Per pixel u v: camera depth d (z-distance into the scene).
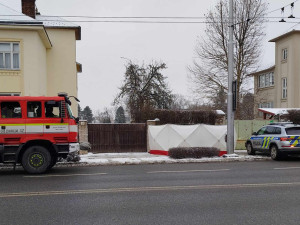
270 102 40.66
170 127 18.22
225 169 12.80
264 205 7.01
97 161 15.24
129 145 19.80
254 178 10.50
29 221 5.94
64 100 12.22
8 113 11.79
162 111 24.36
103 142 19.47
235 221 5.90
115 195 7.98
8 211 6.61
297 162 15.45
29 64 20.50
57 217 6.18
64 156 12.30
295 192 8.31
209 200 7.46
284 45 37.16
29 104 11.92
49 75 25.89
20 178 10.81
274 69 39.47
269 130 17.34
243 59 32.28
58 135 12.06
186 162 15.54
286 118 23.64
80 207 6.88
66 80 26.08
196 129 18.42
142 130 19.97
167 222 5.84
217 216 6.21
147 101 34.44
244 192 8.30
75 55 26.27
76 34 27.78
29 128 11.83
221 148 18.77
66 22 26.48
